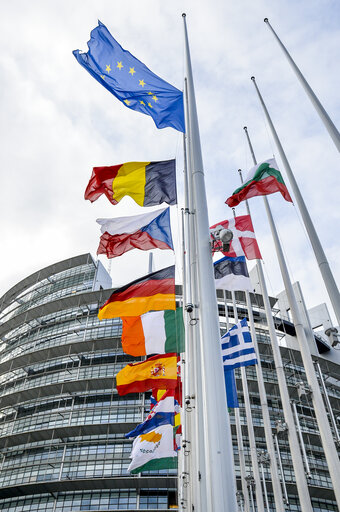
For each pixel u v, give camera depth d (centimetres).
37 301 7006
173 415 2055
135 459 1978
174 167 1529
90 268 7088
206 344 845
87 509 4241
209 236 1020
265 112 1972
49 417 5056
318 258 1302
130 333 1673
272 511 4097
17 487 4394
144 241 1627
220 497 685
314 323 6656
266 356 5309
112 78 1426
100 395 5094
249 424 2397
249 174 1739
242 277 1906
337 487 1547
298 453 1811
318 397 1772
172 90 1440
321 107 1395
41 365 5747
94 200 1540
